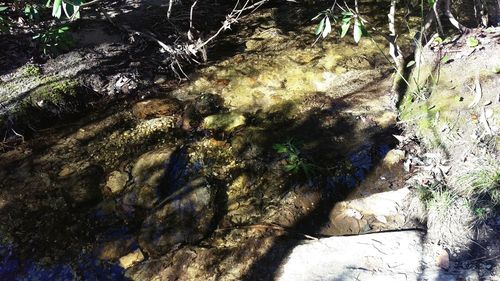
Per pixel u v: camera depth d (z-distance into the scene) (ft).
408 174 6.16
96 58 7.83
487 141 5.87
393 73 7.54
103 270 5.33
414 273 4.91
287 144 6.59
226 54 8.14
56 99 7.10
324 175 6.23
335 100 7.26
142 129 6.95
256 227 5.69
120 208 5.95
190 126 6.97
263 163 6.40
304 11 9.05
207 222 5.74
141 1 9.22
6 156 6.58
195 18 8.79
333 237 5.45
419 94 6.71
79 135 6.89
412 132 6.57
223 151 6.59
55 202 6.04
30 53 7.82
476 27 7.43
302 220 5.77
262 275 5.14
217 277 5.18
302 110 7.14
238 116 7.07
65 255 5.49
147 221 5.78
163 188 6.12
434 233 5.35
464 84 6.42
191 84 7.61
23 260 5.45
